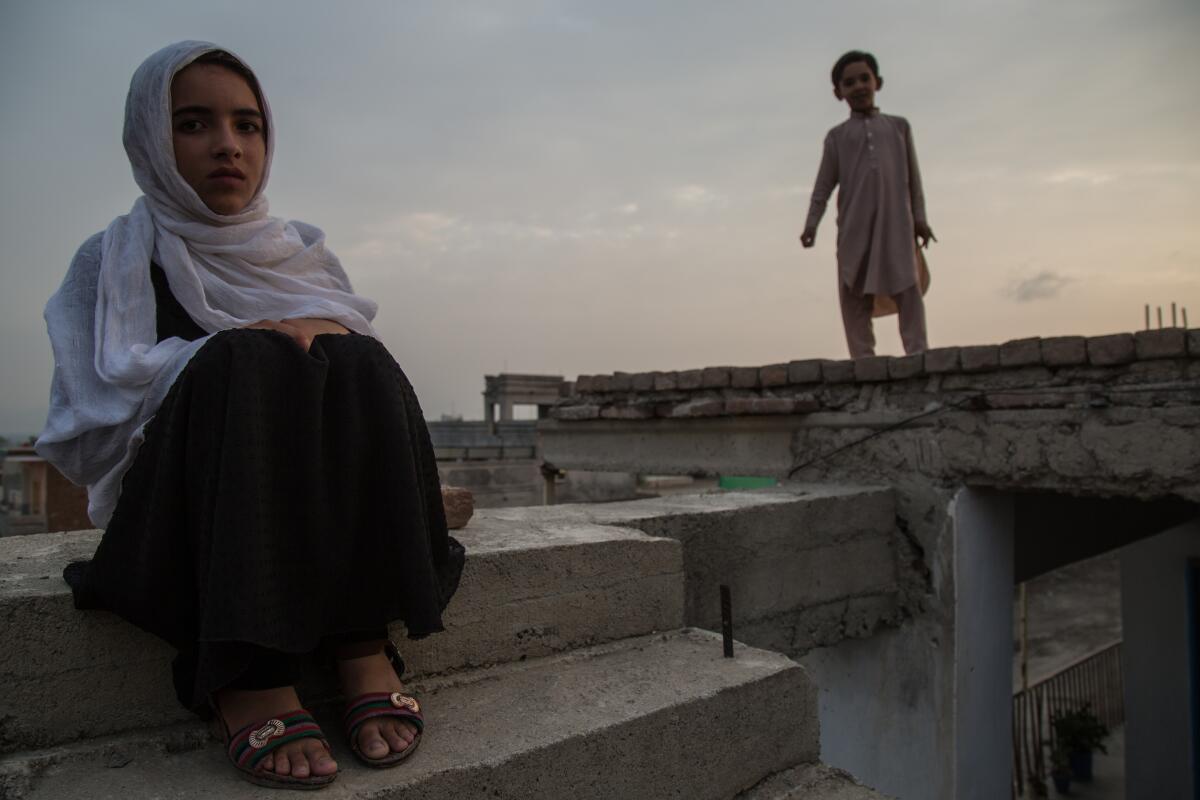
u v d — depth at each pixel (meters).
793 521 3.04
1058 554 5.34
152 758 1.31
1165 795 6.44
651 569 2.10
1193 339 2.88
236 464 1.22
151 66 1.57
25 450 11.95
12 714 1.27
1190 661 6.39
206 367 1.28
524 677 1.76
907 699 3.60
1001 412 3.36
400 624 1.63
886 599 3.55
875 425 3.77
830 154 5.08
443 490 2.14
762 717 1.80
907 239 4.79
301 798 1.17
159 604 1.26
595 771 1.47
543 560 1.87
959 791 3.43
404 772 1.27
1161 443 2.96
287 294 1.67
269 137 1.74
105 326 1.49
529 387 15.28
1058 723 9.15
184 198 1.59
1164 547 6.57
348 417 1.36
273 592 1.22
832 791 1.78
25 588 1.35
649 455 5.01
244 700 1.26
